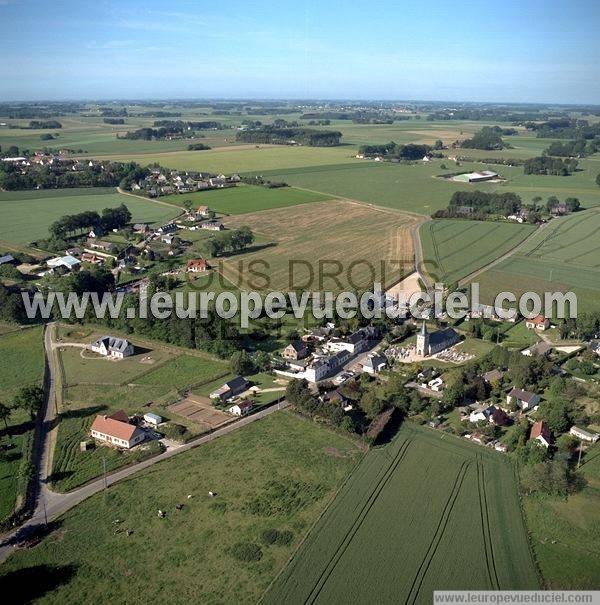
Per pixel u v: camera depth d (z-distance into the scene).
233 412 135.62
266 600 82.75
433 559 90.12
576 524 98.38
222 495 106.31
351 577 86.62
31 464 111.62
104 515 101.50
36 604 83.38
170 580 87.00
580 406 135.50
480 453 119.50
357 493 106.38
